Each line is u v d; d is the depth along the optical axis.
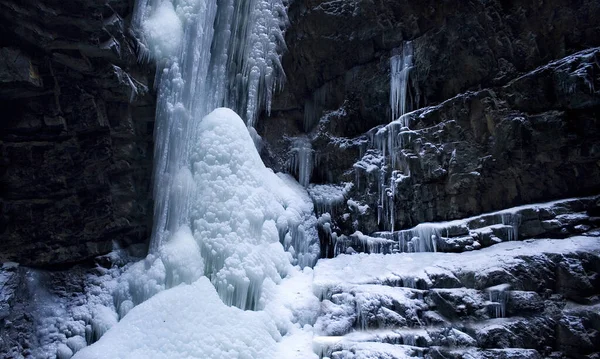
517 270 6.90
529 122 8.23
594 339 6.23
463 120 8.88
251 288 7.77
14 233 7.18
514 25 8.76
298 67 10.89
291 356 6.83
